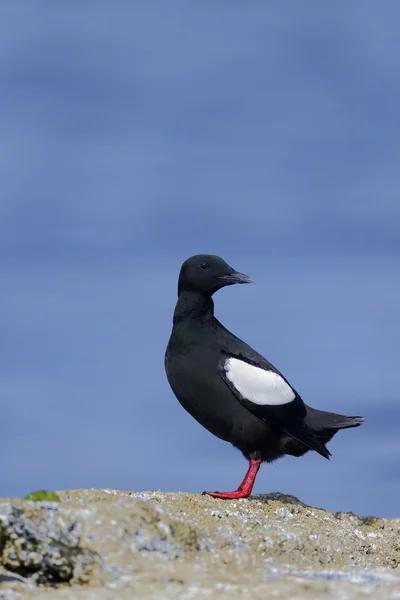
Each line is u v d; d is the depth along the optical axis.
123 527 10.59
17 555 10.25
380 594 9.44
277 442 17.28
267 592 9.46
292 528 13.60
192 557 10.79
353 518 15.81
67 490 13.12
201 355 17.08
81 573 10.12
